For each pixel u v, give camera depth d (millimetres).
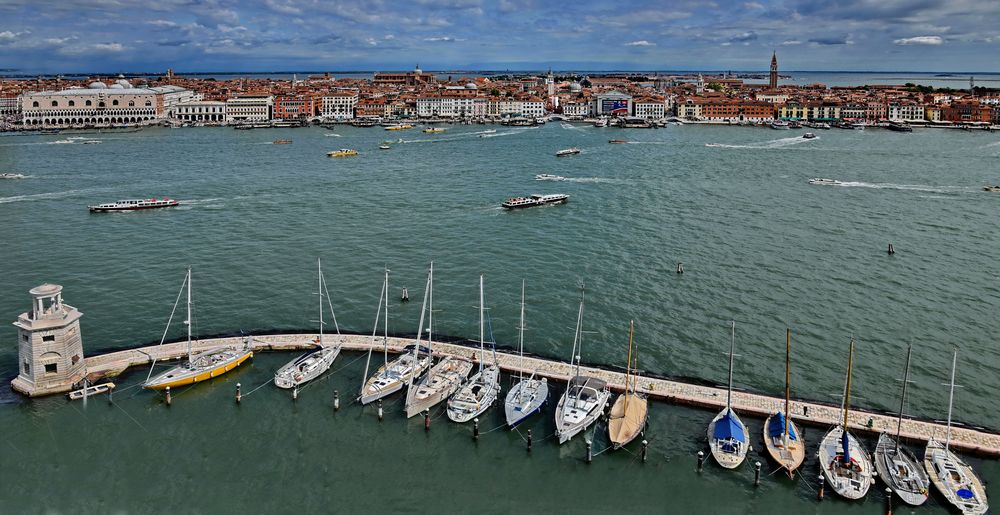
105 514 68938
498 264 142125
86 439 79625
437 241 160375
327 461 76500
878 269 138625
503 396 88062
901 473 72250
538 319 112688
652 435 80625
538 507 70312
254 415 84562
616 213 190000
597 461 76625
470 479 74062
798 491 71812
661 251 151000
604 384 87375
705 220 180500
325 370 94438
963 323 111812
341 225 176250
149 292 124875
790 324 111250
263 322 111125
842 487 70500
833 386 91688
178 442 79500
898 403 87688
